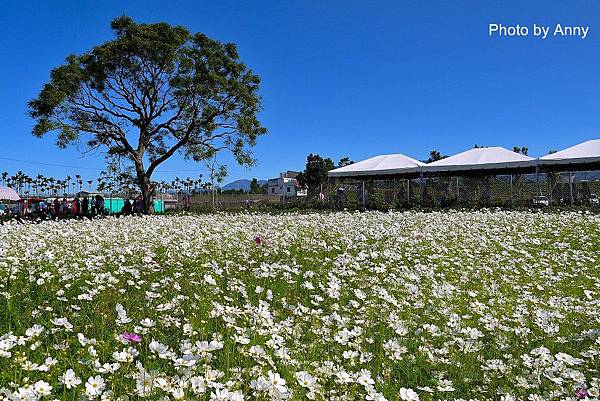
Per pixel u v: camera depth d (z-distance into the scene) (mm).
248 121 32906
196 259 7699
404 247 9109
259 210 26953
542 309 4805
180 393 2584
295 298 5598
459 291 5883
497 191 24719
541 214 16641
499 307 5094
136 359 3545
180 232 11008
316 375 3182
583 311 4840
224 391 2611
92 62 30500
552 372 3314
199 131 32938
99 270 6512
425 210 21734
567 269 7684
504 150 26172
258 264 7707
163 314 4391
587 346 4070
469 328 4203
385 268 7020
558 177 23250
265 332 3797
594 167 25516
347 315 4812
